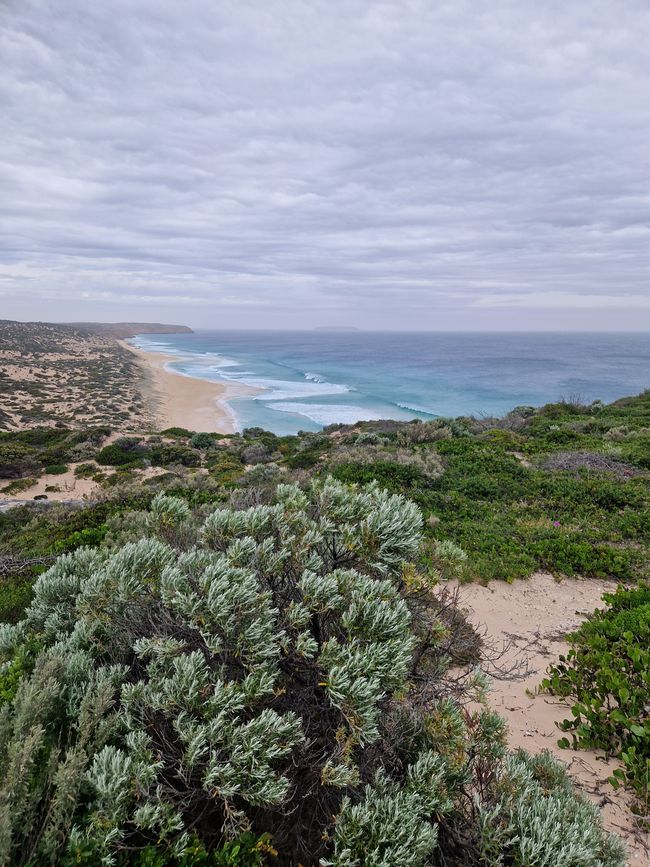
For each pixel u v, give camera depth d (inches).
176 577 95.9
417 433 752.3
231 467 773.9
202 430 1614.2
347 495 126.3
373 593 98.7
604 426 717.3
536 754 119.5
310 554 112.1
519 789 87.1
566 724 137.0
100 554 157.1
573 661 170.9
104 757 73.1
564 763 121.5
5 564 246.8
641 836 101.4
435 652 120.2
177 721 78.0
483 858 77.5
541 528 317.4
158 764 74.0
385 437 800.3
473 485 415.8
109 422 1557.6
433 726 90.0
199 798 76.1
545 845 76.9
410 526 111.8
